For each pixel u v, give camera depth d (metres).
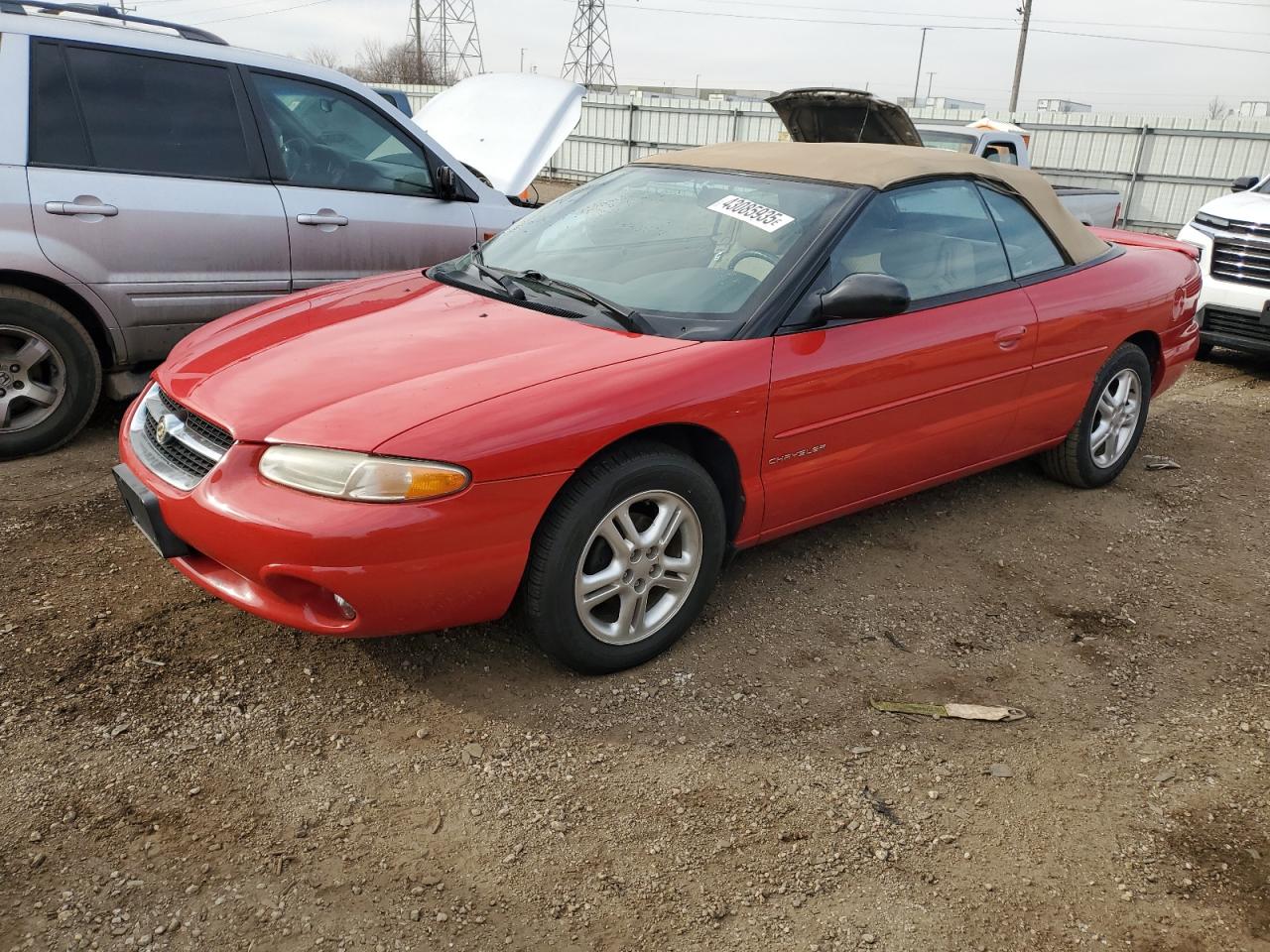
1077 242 4.25
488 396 2.59
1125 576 3.85
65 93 4.20
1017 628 3.41
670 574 2.98
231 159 4.64
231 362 2.94
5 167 4.00
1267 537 4.32
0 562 3.35
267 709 2.70
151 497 2.70
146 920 2.01
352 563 2.42
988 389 3.76
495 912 2.10
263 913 2.05
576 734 2.68
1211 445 5.59
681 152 4.13
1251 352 7.55
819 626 3.31
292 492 2.45
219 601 3.20
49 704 2.64
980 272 3.78
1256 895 2.28
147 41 4.45
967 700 2.96
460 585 2.56
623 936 2.06
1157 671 3.20
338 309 3.33
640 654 2.96
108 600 3.16
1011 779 2.63
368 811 2.36
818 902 2.18
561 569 2.67
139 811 2.30
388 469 2.41
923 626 3.37
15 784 2.35
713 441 2.96
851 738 2.75
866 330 3.29
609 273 3.40
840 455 3.32
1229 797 2.60
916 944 2.09
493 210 5.60
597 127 26.19
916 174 3.62
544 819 2.37
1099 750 2.78
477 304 3.29
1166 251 4.84
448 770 2.52
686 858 2.28
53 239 4.10
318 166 4.95
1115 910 2.22
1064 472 4.57
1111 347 4.28
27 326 4.12
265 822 2.30
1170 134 20.06
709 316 3.09
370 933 2.03
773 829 2.39
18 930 1.96
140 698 2.70
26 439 4.24
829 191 3.46
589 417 2.63
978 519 4.27
